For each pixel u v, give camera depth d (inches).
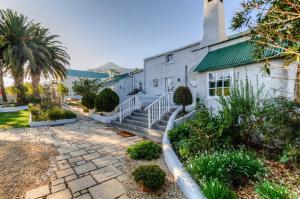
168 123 260.4
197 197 103.1
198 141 169.5
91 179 138.6
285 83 191.0
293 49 82.6
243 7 98.7
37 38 667.4
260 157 155.6
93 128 334.0
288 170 133.3
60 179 138.6
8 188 125.4
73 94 1092.5
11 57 562.6
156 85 613.9
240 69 238.5
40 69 666.2
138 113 363.6
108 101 406.0
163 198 114.2
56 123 369.7
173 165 147.9
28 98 637.3
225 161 126.7
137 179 122.8
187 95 299.9
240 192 111.9
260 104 194.5
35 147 215.0
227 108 183.6
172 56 553.3
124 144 230.2
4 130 312.3
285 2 78.6
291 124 145.6
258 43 102.2
